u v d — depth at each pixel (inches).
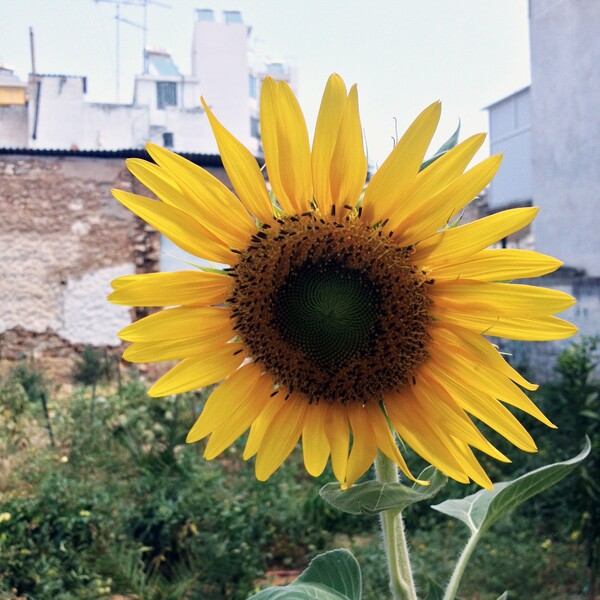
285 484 318.7
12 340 595.8
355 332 72.1
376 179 68.4
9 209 601.3
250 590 247.3
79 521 256.8
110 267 608.1
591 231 502.0
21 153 600.4
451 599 72.5
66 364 598.9
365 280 71.6
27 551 242.7
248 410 75.2
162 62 1631.4
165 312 73.4
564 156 529.7
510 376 66.2
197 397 433.7
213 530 274.1
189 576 245.6
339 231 71.7
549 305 64.3
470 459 68.3
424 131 66.5
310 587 66.9
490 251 67.2
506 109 799.7
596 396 257.3
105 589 231.9
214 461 343.0
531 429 315.6
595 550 235.1
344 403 73.6
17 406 402.9
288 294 73.2
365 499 59.5
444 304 69.7
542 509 291.7
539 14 558.9
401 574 67.7
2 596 230.7
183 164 70.6
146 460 306.7
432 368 71.2
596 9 508.1
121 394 422.6
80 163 608.7
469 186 65.9
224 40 1738.4
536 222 556.4
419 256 70.1
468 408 69.3
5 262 600.1
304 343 73.4
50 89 1239.5
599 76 504.7
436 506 83.3
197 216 71.6
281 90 68.0
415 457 298.2
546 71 550.6
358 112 67.7
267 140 69.1
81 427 360.8
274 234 73.2
